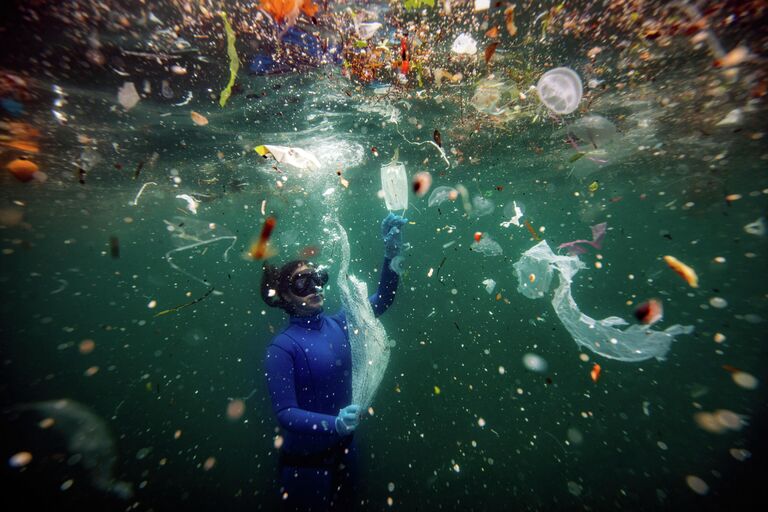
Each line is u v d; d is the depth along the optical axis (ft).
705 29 12.25
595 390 25.04
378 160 34.19
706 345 30.99
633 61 15.21
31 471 18.20
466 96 18.78
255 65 14.52
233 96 17.43
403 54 12.07
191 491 17.31
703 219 67.92
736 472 15.46
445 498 15.69
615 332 9.25
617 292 50.03
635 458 17.34
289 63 14.44
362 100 18.70
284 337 9.66
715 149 32.24
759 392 22.39
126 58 13.53
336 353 10.11
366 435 21.16
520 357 32.78
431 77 16.03
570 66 15.31
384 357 10.55
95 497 16.81
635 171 42.16
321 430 8.14
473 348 36.27
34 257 83.46
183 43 12.74
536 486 16.06
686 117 23.85
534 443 19.38
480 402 24.52
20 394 34.83
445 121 23.24
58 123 19.22
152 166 28.22
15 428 21.86
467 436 20.45
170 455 20.49
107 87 15.69
